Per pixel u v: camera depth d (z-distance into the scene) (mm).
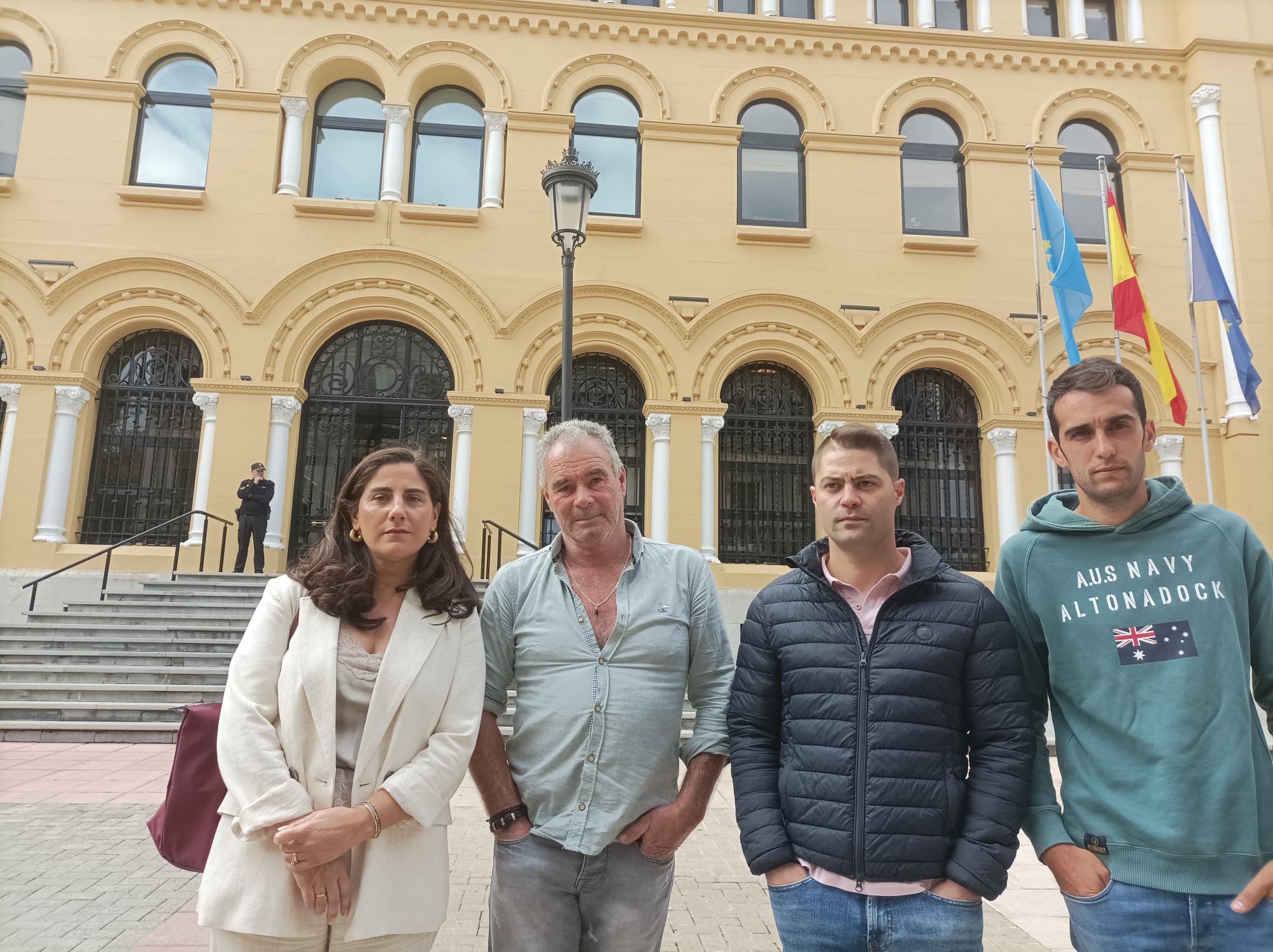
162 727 7676
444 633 2387
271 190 12180
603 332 12219
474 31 12883
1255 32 13656
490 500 11727
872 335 12422
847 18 13484
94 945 3531
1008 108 13320
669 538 11766
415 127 12977
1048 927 4012
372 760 2211
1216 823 2104
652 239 12547
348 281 11992
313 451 12070
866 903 2234
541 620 2609
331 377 12266
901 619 2387
